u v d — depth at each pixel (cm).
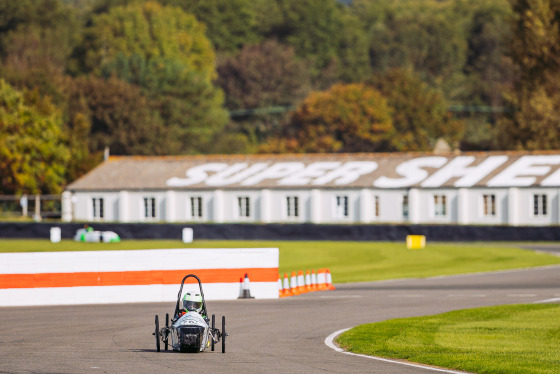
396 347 6788
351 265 16762
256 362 5981
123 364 5825
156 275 10581
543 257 17462
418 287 12306
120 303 10388
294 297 11012
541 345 6994
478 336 7500
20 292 10294
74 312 9388
